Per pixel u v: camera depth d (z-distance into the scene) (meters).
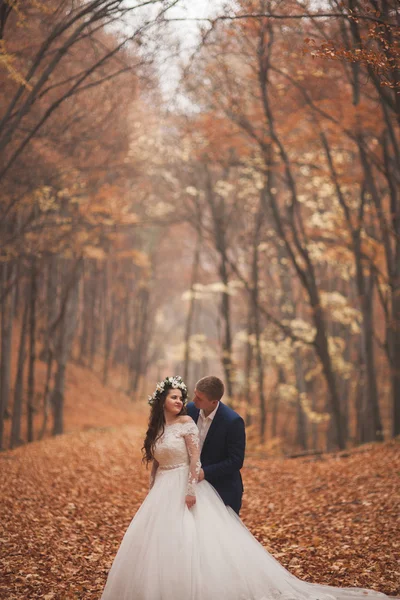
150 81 14.14
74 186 18.19
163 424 5.56
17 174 15.50
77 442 18.89
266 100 16.47
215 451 5.68
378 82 10.16
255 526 8.47
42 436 22.55
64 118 15.73
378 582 5.81
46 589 5.75
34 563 6.45
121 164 20.09
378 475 10.85
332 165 17.59
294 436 36.19
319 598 5.08
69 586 5.84
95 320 46.75
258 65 16.41
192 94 17.61
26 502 9.38
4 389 21.92
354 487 10.27
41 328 31.42
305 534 7.77
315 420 26.53
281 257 27.33
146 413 38.50
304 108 16.31
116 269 43.28
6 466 12.88
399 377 17.39
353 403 34.41
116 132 18.48
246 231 29.03
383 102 12.09
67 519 8.55
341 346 26.25
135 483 12.02
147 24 9.80
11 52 11.50
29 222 17.48
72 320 26.64
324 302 23.39
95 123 16.77
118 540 7.65
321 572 6.23
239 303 43.12
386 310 17.91
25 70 13.03
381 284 21.80
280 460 16.38
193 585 4.85
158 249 45.88
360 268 18.39
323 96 15.60
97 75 15.74
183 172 26.81
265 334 27.81
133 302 52.94
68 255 21.05
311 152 19.56
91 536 7.73
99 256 21.48
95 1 9.48
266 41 15.70
